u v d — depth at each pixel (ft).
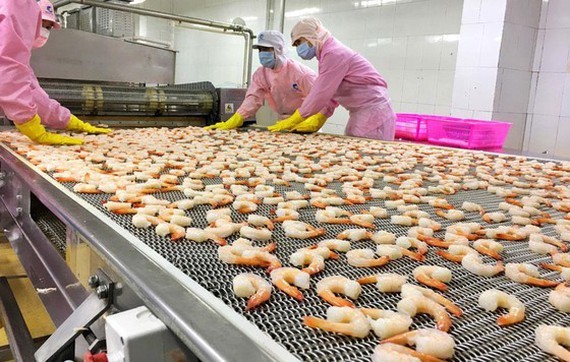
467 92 14.65
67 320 3.20
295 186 6.27
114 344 2.53
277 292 3.04
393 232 4.43
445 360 2.39
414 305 2.82
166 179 6.01
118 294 3.12
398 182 6.82
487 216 4.99
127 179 5.93
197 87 14.32
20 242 5.95
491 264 3.75
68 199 4.74
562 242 4.35
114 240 3.56
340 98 13.30
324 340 2.50
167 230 3.89
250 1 25.73
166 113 12.87
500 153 10.28
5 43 7.35
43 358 2.98
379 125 13.01
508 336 2.68
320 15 21.27
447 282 3.37
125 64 15.37
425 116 13.78
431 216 5.10
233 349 2.19
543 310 3.02
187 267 3.27
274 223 4.53
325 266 3.54
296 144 10.58
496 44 13.78
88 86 11.42
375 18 18.67
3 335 6.80
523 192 6.39
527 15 14.14
